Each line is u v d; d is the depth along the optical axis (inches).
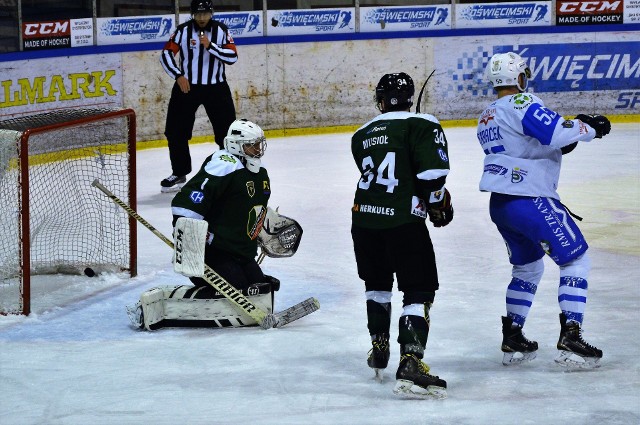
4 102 1123.3
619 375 432.1
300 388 421.7
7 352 481.4
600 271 633.6
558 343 432.1
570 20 1366.9
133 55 1235.2
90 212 713.0
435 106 1366.9
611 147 1173.7
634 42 1370.6
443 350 477.4
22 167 543.2
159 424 381.4
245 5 1373.0
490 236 753.0
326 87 1341.0
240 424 379.2
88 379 438.0
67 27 1224.2
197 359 465.1
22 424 383.9
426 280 412.2
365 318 535.2
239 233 522.9
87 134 695.7
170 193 976.3
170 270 666.2
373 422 378.3
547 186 436.8
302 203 896.9
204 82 967.6
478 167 1058.1
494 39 1359.5
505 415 383.9
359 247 423.5
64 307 571.2
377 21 1347.2
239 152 517.0
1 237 560.7
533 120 424.2
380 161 412.2
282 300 579.2
